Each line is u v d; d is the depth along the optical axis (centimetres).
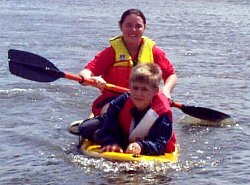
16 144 529
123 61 569
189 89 769
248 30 1546
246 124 613
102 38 1284
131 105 513
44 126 580
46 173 470
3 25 1465
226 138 566
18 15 1752
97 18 1781
